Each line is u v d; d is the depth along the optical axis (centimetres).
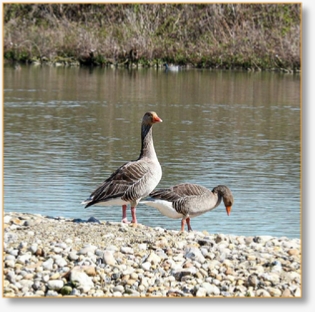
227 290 1090
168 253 1180
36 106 3394
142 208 1761
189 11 5400
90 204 1390
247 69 5209
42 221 1307
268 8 5266
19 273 1082
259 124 3042
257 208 1734
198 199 1408
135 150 2420
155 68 5259
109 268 1112
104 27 5491
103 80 4531
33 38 5362
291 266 1166
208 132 2820
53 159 2244
